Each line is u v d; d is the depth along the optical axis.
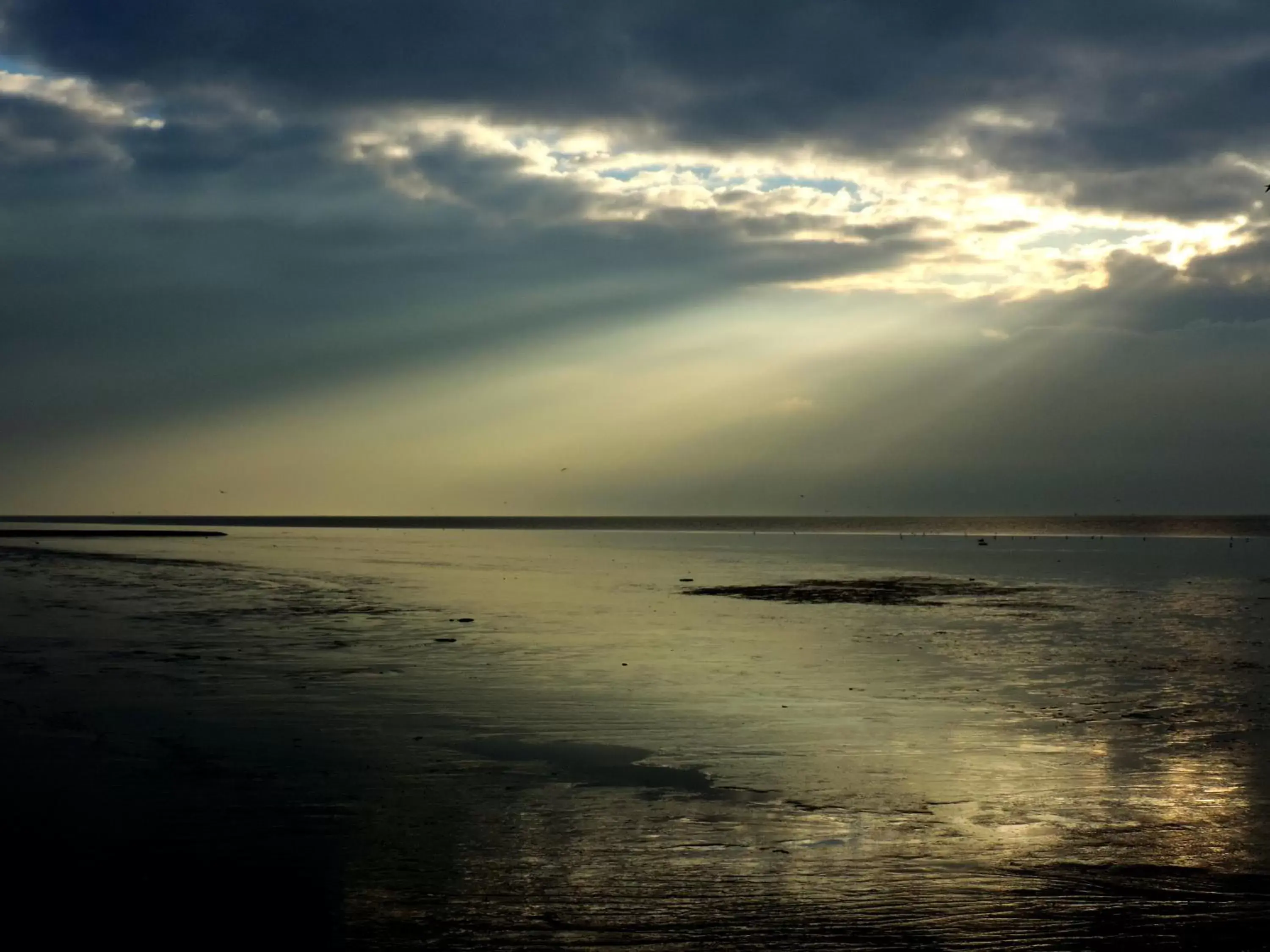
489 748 15.15
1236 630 29.95
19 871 10.09
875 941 8.83
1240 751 15.16
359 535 150.50
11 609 33.12
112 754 14.45
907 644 26.81
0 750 14.62
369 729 16.25
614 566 67.69
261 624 30.48
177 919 9.06
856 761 14.55
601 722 16.94
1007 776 13.80
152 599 38.09
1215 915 9.36
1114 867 10.50
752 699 19.06
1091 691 19.94
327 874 10.09
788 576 56.81
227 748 14.90
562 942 8.75
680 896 9.68
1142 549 99.00
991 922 9.21
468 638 27.73
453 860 10.52
